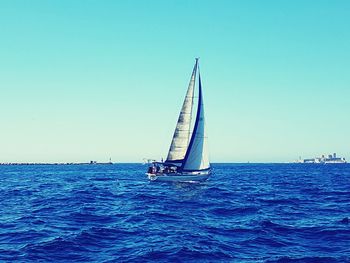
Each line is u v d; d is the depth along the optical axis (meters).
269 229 21.61
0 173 128.00
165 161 58.09
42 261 15.16
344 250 16.80
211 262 15.15
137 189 50.56
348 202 35.59
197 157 54.97
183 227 22.48
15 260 15.25
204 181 56.22
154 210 29.28
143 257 15.73
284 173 123.06
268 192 46.72
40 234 20.23
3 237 19.55
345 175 104.06
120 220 24.94
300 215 27.19
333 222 23.84
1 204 33.97
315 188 53.75
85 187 55.56
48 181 74.69
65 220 24.91
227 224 23.58
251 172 133.38
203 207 31.42
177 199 37.41
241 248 17.38
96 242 18.38
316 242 18.53
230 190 48.72
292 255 16.03
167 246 17.47
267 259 15.46
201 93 54.53
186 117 56.75
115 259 15.47
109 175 106.31
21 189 52.22
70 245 17.55
